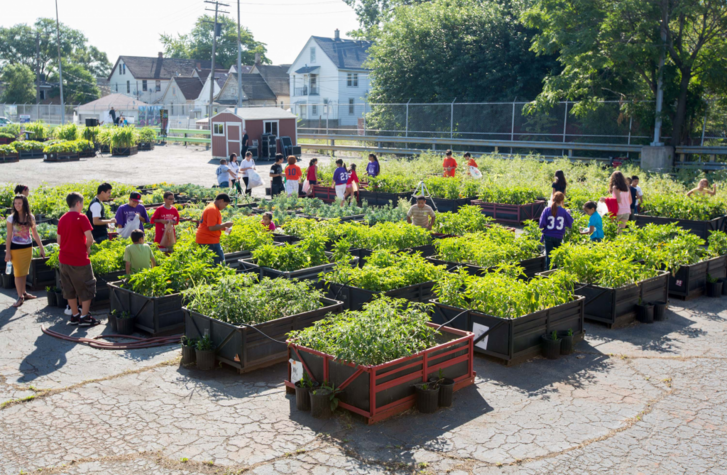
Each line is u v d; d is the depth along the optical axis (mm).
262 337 7137
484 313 7547
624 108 27562
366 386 5793
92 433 5613
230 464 5055
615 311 8641
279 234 12797
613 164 27453
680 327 8750
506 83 37688
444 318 7949
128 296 8586
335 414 5996
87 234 8562
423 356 6188
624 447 5336
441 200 18875
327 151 42031
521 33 36625
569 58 26000
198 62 86812
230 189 19188
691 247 10539
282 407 6176
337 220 12664
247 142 34938
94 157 37625
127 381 6840
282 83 71062
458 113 36188
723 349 7812
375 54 43344
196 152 41188
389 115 40156
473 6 39938
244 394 6496
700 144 27797
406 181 20453
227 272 8664
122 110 63500
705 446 5348
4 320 9000
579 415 5969
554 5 26500
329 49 61469
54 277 10734
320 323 6742
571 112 27797
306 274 9891
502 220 17641
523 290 7434
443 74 38594
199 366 7184
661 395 6430
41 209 15836
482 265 10297
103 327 8742
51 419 5898
